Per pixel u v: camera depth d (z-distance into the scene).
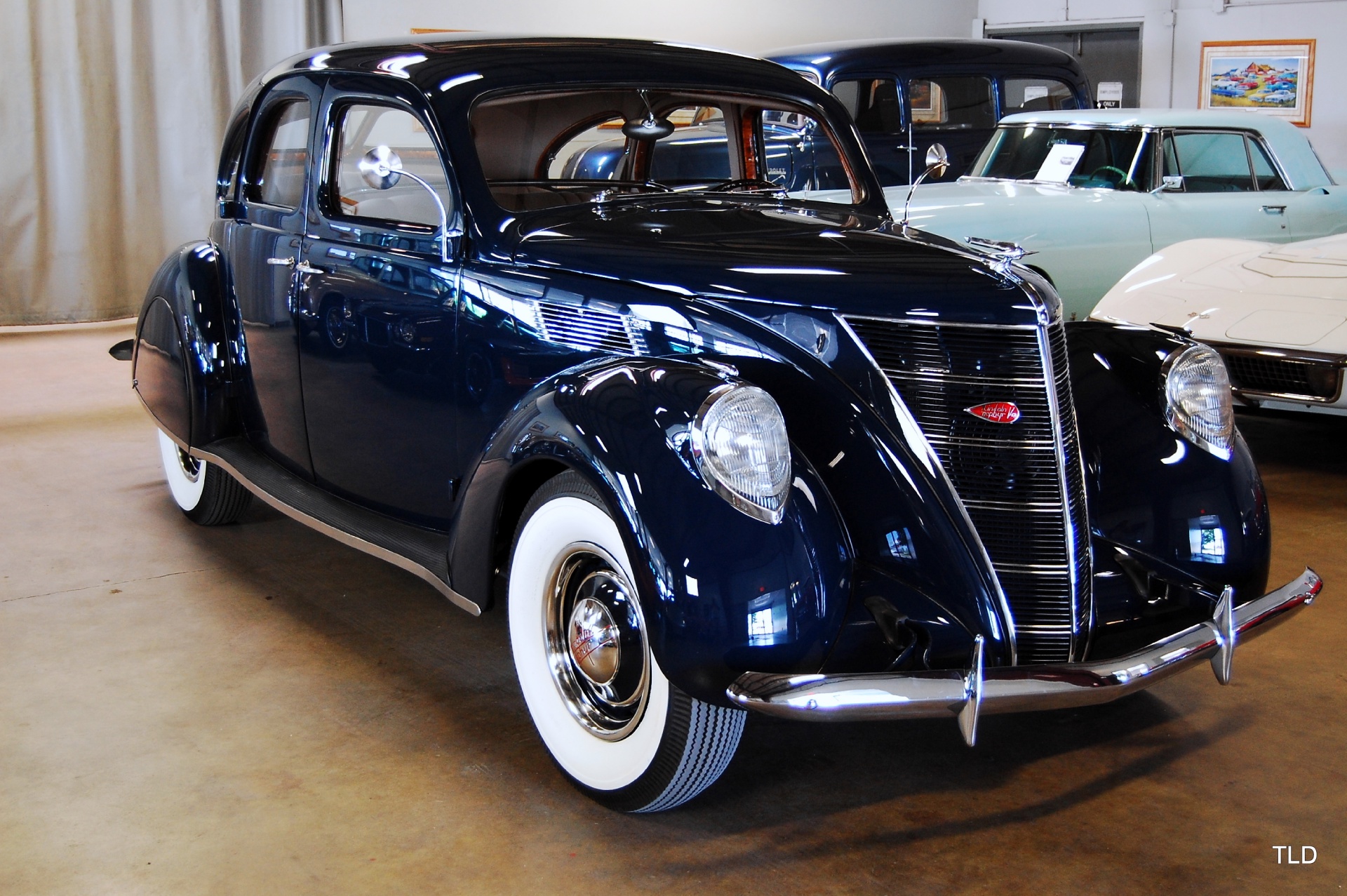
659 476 1.82
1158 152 5.92
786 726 2.44
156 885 1.87
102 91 7.40
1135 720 2.46
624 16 10.06
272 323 3.08
